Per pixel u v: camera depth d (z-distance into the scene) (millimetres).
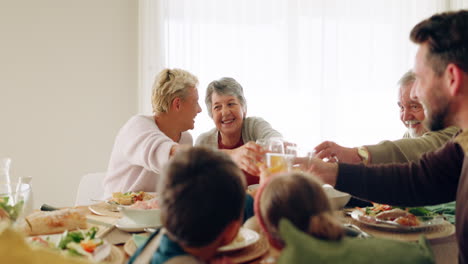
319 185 735
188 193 695
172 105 1883
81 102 3135
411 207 1245
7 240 592
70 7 3074
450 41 915
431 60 956
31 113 3023
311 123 3414
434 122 1011
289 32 3342
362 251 659
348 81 3445
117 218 1256
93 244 937
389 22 3443
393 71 3461
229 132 2088
